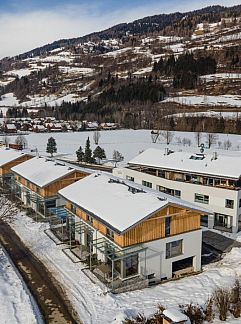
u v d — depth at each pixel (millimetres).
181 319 20750
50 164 48219
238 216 41531
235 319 23422
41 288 27562
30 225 40812
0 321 22609
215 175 43250
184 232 30594
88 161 85500
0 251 33969
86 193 35531
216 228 42219
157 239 29281
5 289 26672
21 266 31141
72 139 123188
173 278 30188
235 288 25984
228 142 101875
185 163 47312
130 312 23969
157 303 25375
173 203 29344
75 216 35906
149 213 28234
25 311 23906
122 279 28297
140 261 28812
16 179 51500
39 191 43969
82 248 34156
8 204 46125
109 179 37281
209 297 26141
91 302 25719
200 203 43844
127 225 27547
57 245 35375
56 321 23406
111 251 29516
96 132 120375
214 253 35844
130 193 32562
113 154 91562
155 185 48406
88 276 29391
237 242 38500
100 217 30172
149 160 50781
